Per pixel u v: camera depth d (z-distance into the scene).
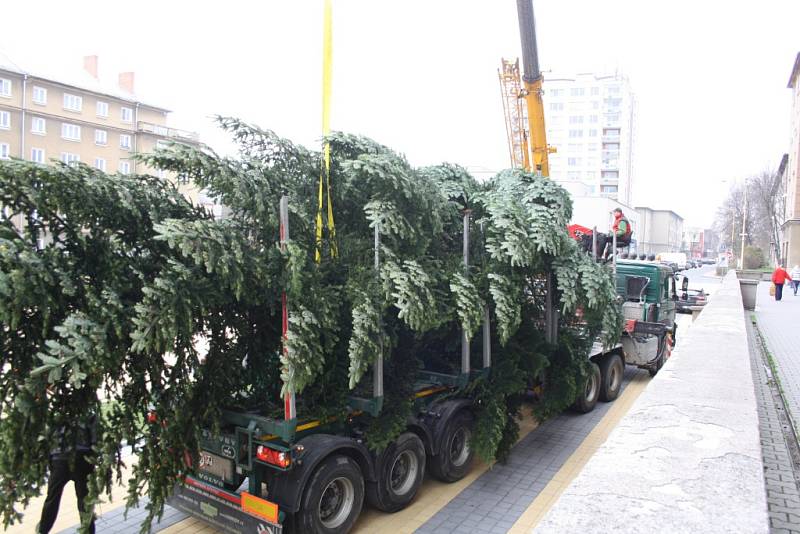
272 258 4.23
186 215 4.41
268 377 4.96
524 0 12.27
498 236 5.73
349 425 5.11
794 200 51.19
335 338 4.43
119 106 44.44
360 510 4.92
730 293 16.48
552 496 5.86
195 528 5.12
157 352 3.74
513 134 22.17
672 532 2.22
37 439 3.39
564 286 6.32
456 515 5.42
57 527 5.09
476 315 5.23
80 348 3.24
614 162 101.94
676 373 5.34
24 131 39.00
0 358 3.45
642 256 13.47
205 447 4.72
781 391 7.84
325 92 5.14
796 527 3.89
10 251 3.28
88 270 3.85
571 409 8.81
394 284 4.71
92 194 3.83
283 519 4.34
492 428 6.09
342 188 5.16
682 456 3.06
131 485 3.85
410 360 5.63
